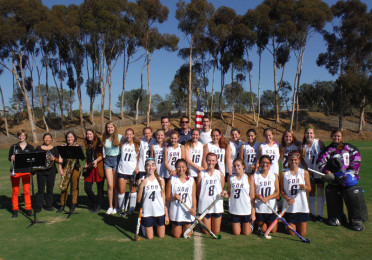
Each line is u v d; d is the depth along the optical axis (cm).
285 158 646
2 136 4097
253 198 529
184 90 4188
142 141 671
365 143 3266
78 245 485
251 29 3725
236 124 4241
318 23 3434
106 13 3180
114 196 762
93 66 4128
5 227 577
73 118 4941
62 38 3647
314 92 5044
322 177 584
